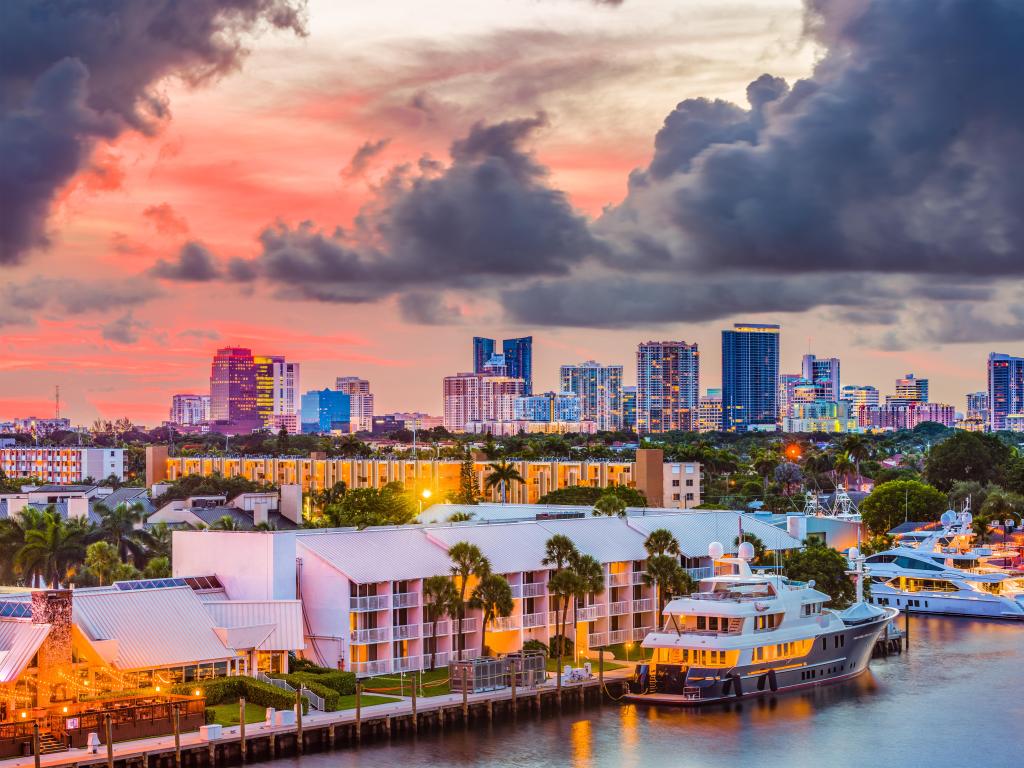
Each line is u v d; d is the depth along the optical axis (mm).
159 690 109500
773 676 133125
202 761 101500
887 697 133750
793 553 175000
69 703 104875
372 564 131500
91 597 118062
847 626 142750
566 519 163500
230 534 132875
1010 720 124250
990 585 194125
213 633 120000
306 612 131125
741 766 108750
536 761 107875
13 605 117312
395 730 112812
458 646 137125
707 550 163625
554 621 146375
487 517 188625
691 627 133125
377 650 130625
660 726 120000
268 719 109125
